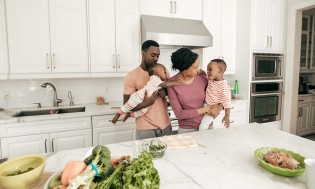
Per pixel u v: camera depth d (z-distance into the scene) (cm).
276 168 88
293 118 363
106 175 69
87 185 64
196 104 159
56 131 229
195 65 147
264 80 341
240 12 332
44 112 261
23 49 233
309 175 77
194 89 156
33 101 271
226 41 336
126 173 67
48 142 227
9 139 214
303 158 96
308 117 421
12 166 84
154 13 286
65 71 251
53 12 240
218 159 105
